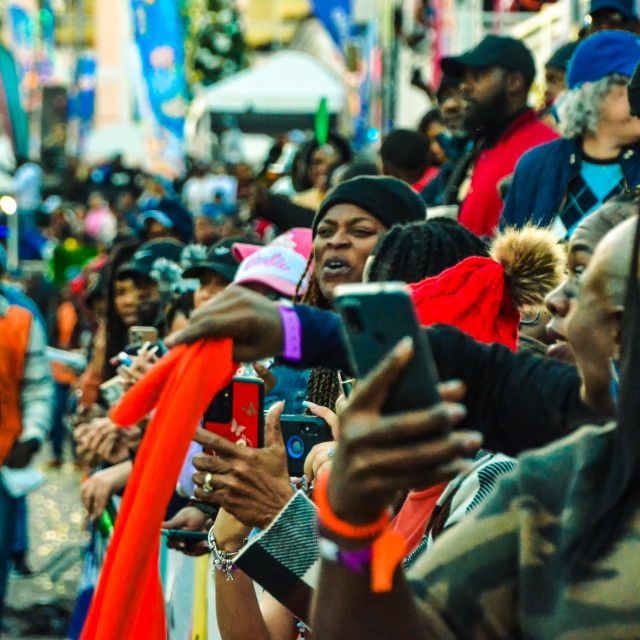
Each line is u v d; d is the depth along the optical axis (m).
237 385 3.03
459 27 13.34
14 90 29.66
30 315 7.22
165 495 1.98
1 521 7.04
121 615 1.99
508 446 1.97
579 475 1.63
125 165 31.44
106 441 5.79
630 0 6.53
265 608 3.14
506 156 6.04
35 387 7.27
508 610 1.68
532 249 3.10
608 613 1.54
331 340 1.84
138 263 6.88
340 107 27.11
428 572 1.72
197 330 1.82
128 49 37.84
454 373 1.95
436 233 3.18
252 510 2.80
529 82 6.15
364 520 1.54
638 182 4.68
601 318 1.76
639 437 1.55
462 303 2.70
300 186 9.32
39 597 8.54
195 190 22.56
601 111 4.69
